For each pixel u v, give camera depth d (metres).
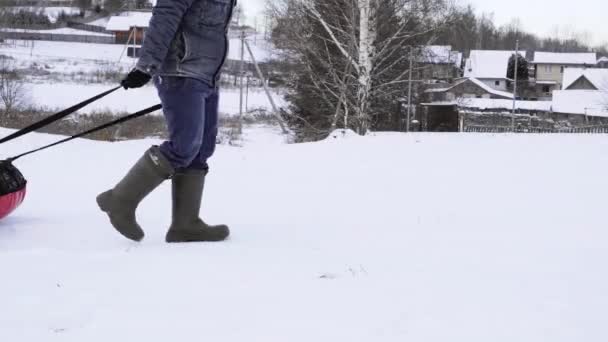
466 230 4.20
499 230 4.18
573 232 4.07
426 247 3.66
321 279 2.93
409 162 8.88
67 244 3.78
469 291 2.74
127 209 3.76
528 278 2.94
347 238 4.00
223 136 20.23
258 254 3.44
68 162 8.38
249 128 27.86
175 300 2.61
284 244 3.81
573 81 77.75
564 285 2.82
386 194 6.13
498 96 73.44
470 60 85.06
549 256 3.39
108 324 2.34
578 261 3.27
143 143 11.04
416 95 25.53
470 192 6.13
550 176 7.15
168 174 3.77
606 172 7.40
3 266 3.13
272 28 22.44
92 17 112.31
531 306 2.54
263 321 2.37
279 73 24.36
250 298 2.64
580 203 5.34
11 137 3.79
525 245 3.68
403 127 25.12
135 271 3.03
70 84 47.06
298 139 21.50
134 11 110.94
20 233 4.12
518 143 11.38
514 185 6.52
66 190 6.14
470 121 41.25
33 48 78.50
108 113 25.77
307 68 21.55
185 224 3.96
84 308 2.51
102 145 10.54
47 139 10.95
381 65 21.72
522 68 84.38
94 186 6.45
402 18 21.12
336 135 13.70
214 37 3.76
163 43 3.54
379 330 2.28
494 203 5.45
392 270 3.10
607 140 11.74
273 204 5.57
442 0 21.30
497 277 2.96
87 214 4.86
